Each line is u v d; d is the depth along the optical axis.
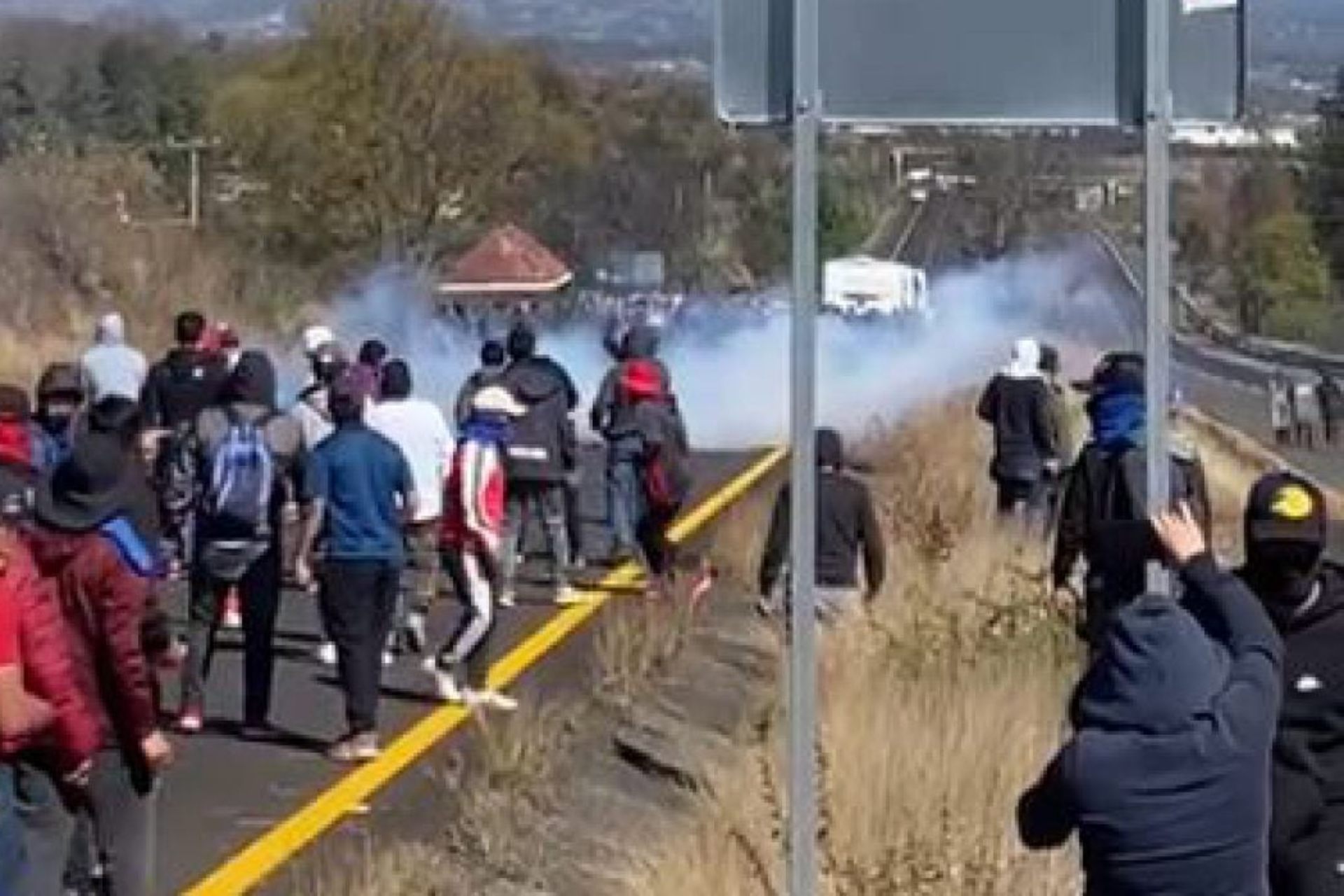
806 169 12.95
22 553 16.20
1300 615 14.56
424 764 26.62
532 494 39.31
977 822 19.23
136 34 144.62
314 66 119.44
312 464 27.02
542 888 21.28
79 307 90.00
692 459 71.31
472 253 103.94
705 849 19.69
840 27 12.93
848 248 156.75
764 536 41.84
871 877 17.83
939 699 23.47
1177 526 12.59
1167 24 12.75
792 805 13.42
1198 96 12.84
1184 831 11.64
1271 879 14.59
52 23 145.38
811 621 13.17
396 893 20.73
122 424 18.45
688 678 32.22
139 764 17.86
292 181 118.19
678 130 143.12
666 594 37.19
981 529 38.56
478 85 121.44
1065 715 20.59
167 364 35.59
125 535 17.69
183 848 22.80
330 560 26.95
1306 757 14.52
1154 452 12.84
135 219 103.06
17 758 16.23
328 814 24.28
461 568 30.11
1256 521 14.52
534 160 132.62
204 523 28.17
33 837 16.62
